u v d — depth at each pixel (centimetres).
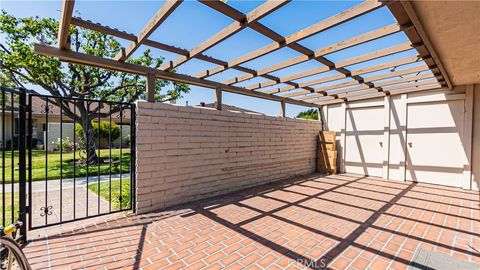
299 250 262
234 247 268
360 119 752
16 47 705
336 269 226
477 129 552
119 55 356
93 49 827
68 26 266
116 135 1166
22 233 271
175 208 404
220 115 506
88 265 230
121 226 325
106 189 526
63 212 377
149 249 262
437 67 403
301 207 410
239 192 518
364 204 427
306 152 768
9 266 174
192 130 452
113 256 246
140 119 377
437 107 608
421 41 304
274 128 646
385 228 321
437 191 529
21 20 730
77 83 838
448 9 238
